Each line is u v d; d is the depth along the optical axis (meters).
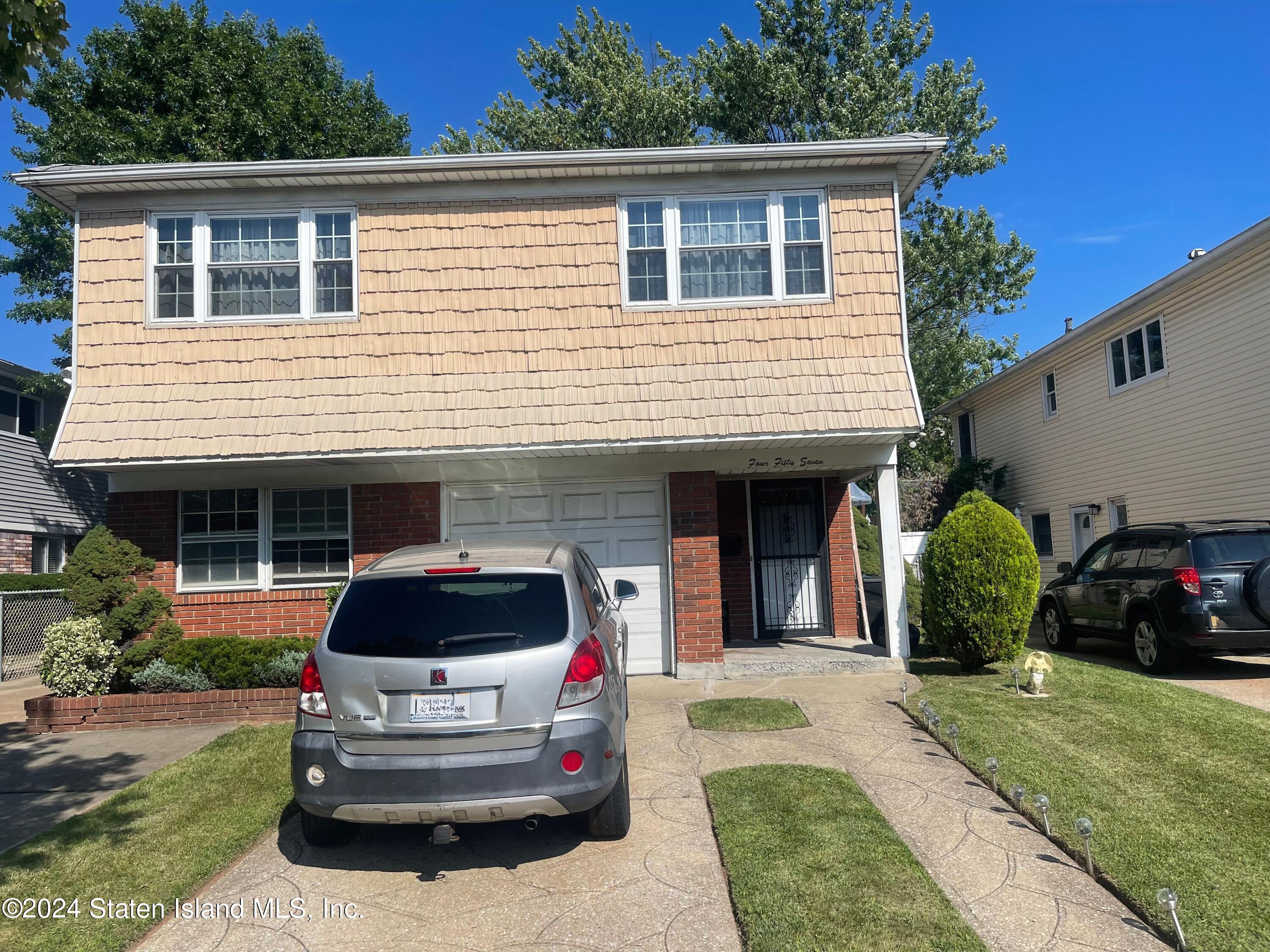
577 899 4.40
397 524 10.04
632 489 10.34
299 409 9.60
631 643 10.16
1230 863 4.51
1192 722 7.17
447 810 4.38
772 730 7.33
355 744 4.50
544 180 10.02
